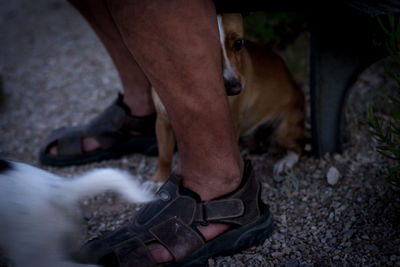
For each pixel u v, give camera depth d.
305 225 0.97
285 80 1.24
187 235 0.85
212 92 0.79
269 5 0.96
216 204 0.85
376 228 0.93
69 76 1.96
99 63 2.03
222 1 0.94
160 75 0.78
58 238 0.81
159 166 1.15
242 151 1.30
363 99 1.35
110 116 1.26
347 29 1.03
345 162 1.13
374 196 1.01
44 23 2.69
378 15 0.87
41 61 2.17
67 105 1.70
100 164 1.29
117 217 1.06
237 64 1.04
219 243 0.87
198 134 0.81
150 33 0.76
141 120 1.25
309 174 1.13
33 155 1.38
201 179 0.85
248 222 0.88
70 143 1.27
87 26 2.52
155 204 0.87
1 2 3.22
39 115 1.65
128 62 1.18
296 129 1.25
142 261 0.83
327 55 1.08
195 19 0.75
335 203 1.01
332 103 1.12
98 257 0.83
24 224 0.78
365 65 1.07
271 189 1.11
